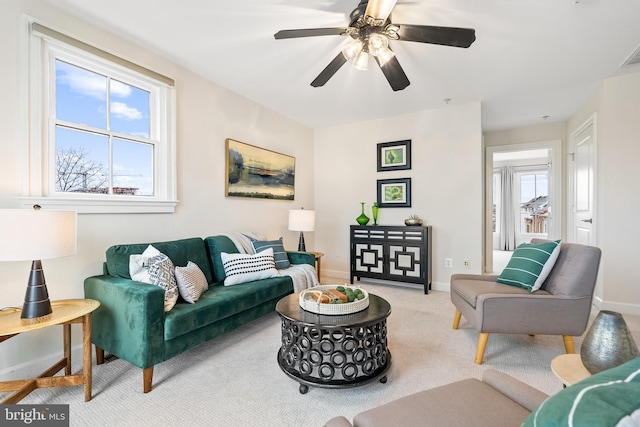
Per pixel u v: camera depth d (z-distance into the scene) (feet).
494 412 2.89
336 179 15.21
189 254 8.29
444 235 12.63
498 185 26.63
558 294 6.51
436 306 10.52
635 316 9.27
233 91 10.81
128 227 7.70
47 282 6.23
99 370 6.25
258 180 11.94
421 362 6.59
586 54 8.20
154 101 8.49
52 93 6.48
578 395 1.63
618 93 9.67
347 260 14.97
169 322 5.73
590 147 11.34
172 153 8.70
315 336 5.65
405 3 6.09
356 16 5.68
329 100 11.73
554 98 11.50
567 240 14.10
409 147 13.28
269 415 4.89
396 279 12.89
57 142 6.58
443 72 9.29
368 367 5.58
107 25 6.97
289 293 9.12
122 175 7.80
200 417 4.83
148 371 5.47
